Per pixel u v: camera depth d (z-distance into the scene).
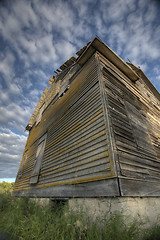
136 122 4.80
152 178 3.60
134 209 2.48
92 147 3.46
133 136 4.00
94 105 4.10
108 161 2.83
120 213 2.21
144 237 2.22
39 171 6.02
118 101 4.47
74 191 3.43
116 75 5.82
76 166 3.76
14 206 4.50
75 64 7.96
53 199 4.18
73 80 7.12
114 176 2.55
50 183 4.73
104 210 2.55
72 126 4.89
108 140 3.05
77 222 2.58
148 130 5.39
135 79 7.22
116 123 3.58
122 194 2.36
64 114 6.12
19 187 8.16
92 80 4.87
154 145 5.04
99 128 3.49
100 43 5.29
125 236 1.91
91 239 2.07
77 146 4.07
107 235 1.97
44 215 3.09
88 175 3.20
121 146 3.20
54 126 6.83
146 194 2.97
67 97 6.73
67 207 3.30
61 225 2.57
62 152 4.81
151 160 4.14
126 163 2.99
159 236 2.24
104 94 3.92
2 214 4.25
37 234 2.43
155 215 2.94
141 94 7.49
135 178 2.95
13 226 3.05
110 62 6.16
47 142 6.80
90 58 5.91
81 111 4.69
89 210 2.84
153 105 8.26
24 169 8.82
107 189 2.61
